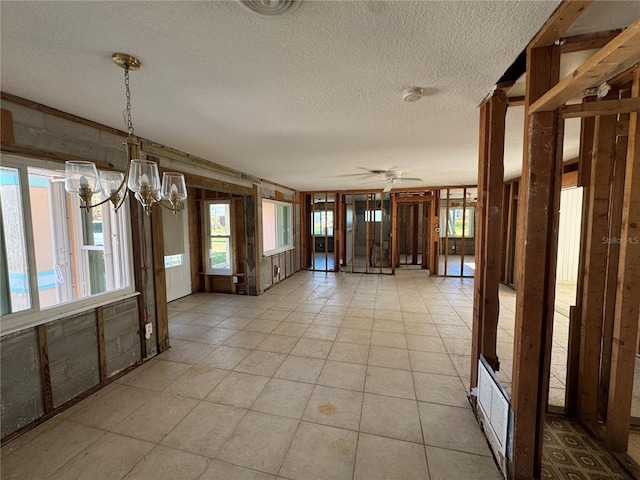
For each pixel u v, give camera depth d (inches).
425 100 78.7
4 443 71.4
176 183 71.9
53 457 67.6
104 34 49.8
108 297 99.7
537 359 57.0
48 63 59.2
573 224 238.8
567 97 46.8
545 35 49.9
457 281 254.7
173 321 156.3
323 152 136.5
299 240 308.8
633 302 64.6
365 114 88.5
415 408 84.4
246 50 55.2
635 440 72.1
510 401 60.6
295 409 84.3
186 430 76.1
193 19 46.0
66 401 86.3
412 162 161.0
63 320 85.7
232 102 79.3
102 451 69.3
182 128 100.6
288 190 277.4
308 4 42.7
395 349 121.7
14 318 75.1
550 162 53.8
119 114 87.7
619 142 70.6
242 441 72.3
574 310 78.4
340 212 299.0
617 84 67.7
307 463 65.9
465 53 56.7
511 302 188.7
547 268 55.7
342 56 57.5
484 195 78.6
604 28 51.2
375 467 64.7
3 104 72.7
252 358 114.8
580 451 68.9
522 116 92.7
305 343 128.1
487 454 68.2
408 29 49.3
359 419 80.0
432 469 64.2
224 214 212.5
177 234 191.8
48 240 111.3
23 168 76.9
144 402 87.8
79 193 57.7
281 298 201.5
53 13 44.2
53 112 82.7
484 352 79.7
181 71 62.7
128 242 107.1
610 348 75.7
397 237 333.4
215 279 219.0
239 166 170.6
